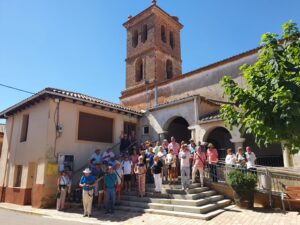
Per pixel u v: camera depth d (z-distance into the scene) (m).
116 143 14.91
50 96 12.17
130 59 28.30
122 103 25.48
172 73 27.42
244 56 17.19
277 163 15.12
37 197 11.27
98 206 10.37
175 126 17.31
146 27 28.80
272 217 8.09
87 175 9.41
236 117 5.32
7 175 14.48
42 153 11.73
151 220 8.23
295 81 4.49
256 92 4.80
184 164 10.21
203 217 8.00
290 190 9.05
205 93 18.73
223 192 10.68
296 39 5.21
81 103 13.41
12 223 8.21
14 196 13.23
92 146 13.62
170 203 9.45
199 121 13.56
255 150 16.08
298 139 4.39
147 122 16.34
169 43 28.77
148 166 11.93
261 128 4.54
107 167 10.55
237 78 17.16
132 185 12.07
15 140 14.63
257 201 9.93
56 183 11.61
